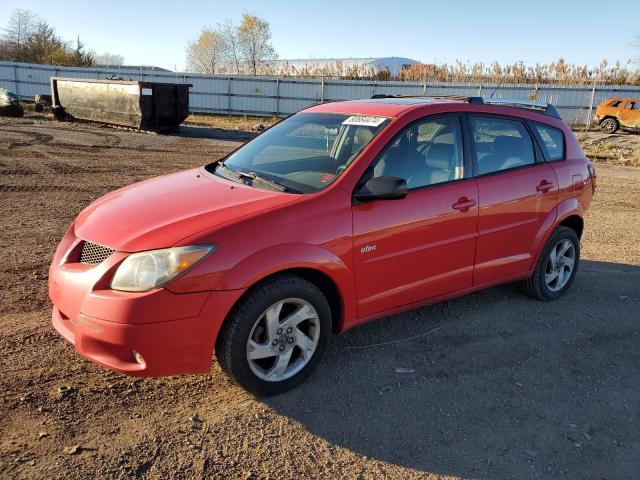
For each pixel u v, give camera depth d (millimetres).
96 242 3172
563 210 4922
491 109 4562
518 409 3412
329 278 3467
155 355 2932
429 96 4969
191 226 3100
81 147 14500
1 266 5219
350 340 4172
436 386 3611
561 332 4512
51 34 53375
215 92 34250
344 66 43875
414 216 3799
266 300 3174
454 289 4246
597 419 3355
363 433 3094
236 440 2957
